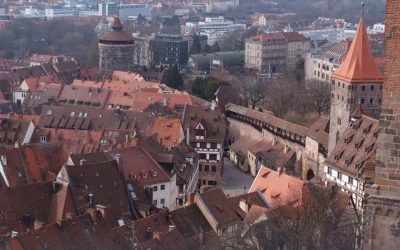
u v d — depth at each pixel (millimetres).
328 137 180500
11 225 111625
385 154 45438
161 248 105688
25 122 177125
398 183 45344
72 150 169125
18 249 95750
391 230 45906
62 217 115125
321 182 152375
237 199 131875
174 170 156500
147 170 147750
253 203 130250
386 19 44312
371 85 167625
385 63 44688
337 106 173250
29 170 137625
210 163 193250
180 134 182875
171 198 152000
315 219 100938
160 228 115812
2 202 112938
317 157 184875
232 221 124062
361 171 145000
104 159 142375
